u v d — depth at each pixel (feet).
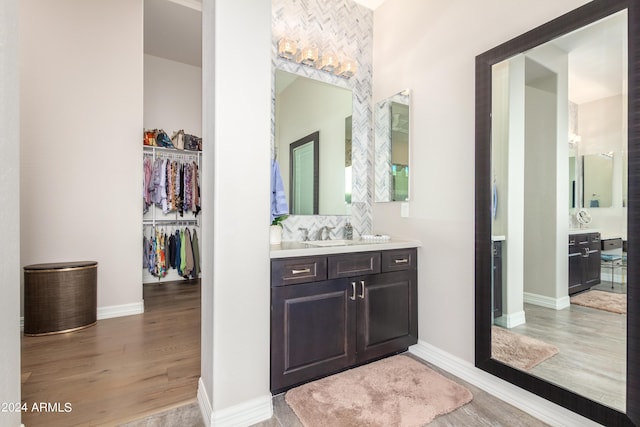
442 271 6.97
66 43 9.55
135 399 5.57
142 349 7.59
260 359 5.14
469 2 6.47
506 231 5.68
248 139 5.00
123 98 10.36
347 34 8.90
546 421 5.04
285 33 7.95
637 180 4.12
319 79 8.48
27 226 9.11
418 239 7.61
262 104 5.13
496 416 5.17
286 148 7.98
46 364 6.81
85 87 9.81
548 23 5.04
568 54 4.85
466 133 6.49
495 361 5.73
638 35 4.11
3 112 4.14
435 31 7.25
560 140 5.03
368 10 9.30
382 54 8.93
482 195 6.02
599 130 4.55
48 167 9.36
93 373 6.44
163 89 15.49
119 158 10.28
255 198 5.08
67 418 5.03
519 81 5.53
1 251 4.06
